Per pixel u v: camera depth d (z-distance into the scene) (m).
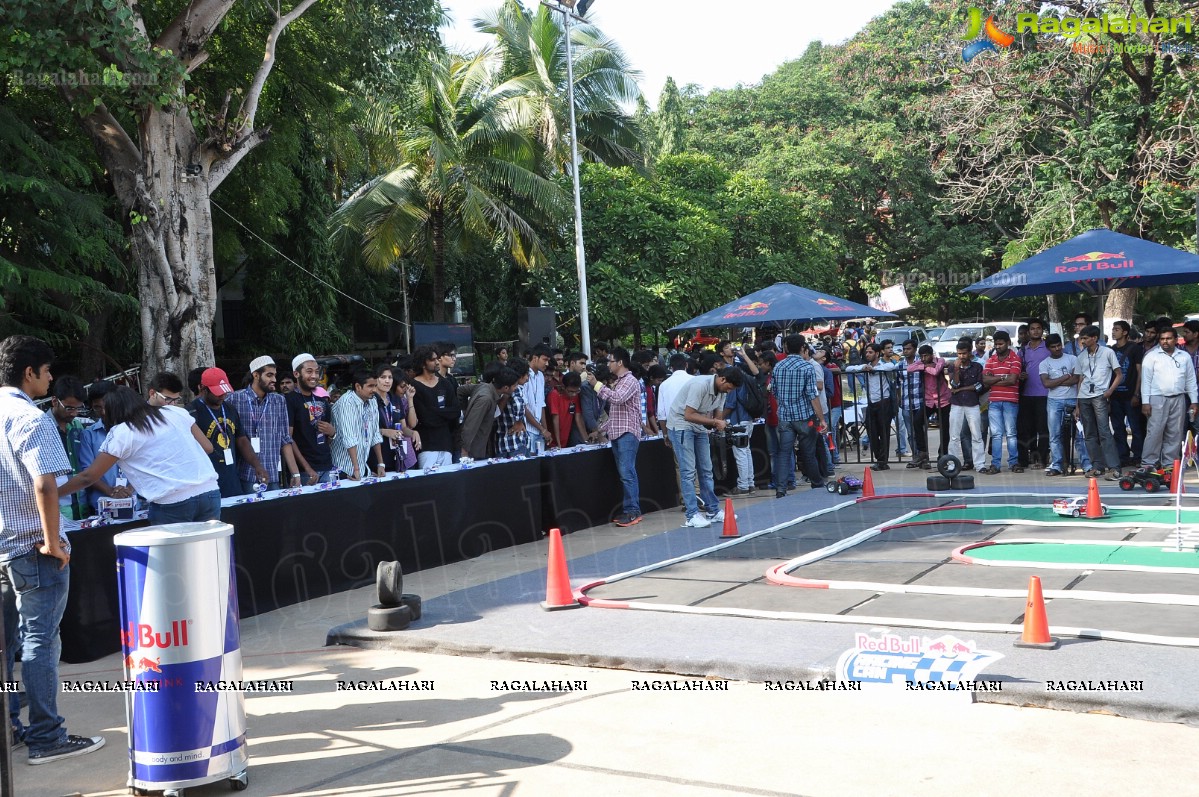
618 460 11.12
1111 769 4.11
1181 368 11.59
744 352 13.88
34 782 4.68
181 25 11.94
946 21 31.11
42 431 4.86
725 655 5.72
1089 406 12.15
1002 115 22.92
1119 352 12.70
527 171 25.14
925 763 4.29
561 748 4.72
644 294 26.20
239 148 12.71
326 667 6.36
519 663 6.18
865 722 4.83
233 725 4.52
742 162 39.94
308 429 9.50
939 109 24.75
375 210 24.19
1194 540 8.11
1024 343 13.34
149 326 12.02
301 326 22.72
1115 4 20.34
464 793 4.27
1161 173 20.03
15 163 13.45
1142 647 5.38
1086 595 6.48
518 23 27.89
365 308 29.59
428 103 23.69
